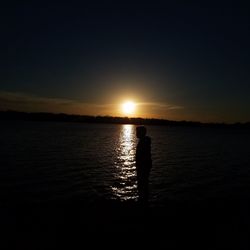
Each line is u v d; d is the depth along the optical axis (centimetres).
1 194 1501
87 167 2666
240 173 2495
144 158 1134
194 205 1321
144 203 1150
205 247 828
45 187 1725
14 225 987
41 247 812
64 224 1001
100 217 1080
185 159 3603
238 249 818
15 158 3120
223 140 9069
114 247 816
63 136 8256
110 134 11506
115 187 1772
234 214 1162
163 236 902
